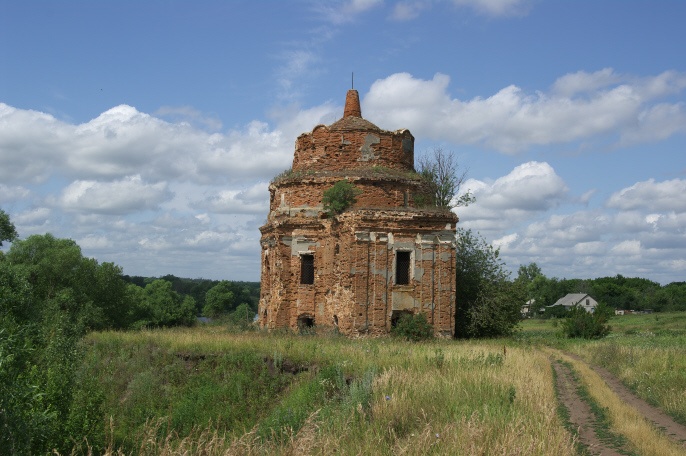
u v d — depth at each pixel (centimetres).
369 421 1416
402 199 3759
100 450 1421
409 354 2364
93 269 4478
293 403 1808
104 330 3722
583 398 1883
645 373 2319
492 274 4081
